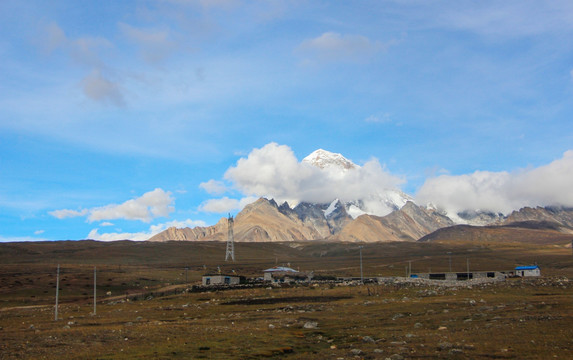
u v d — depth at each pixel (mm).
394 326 77062
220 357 57375
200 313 110125
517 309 85562
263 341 67125
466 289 138375
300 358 55312
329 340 68438
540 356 48750
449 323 75188
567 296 109500
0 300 161250
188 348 62344
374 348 58094
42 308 136750
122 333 74875
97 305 140500
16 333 78312
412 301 113875
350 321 85812
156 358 56688
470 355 51062
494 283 154125
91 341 68500
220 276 180875
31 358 57594
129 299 153625
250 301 131000
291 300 130375
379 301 118562
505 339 57938
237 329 78188
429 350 54844
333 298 131750
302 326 81750
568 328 62250
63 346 65000
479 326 69500
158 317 104750
